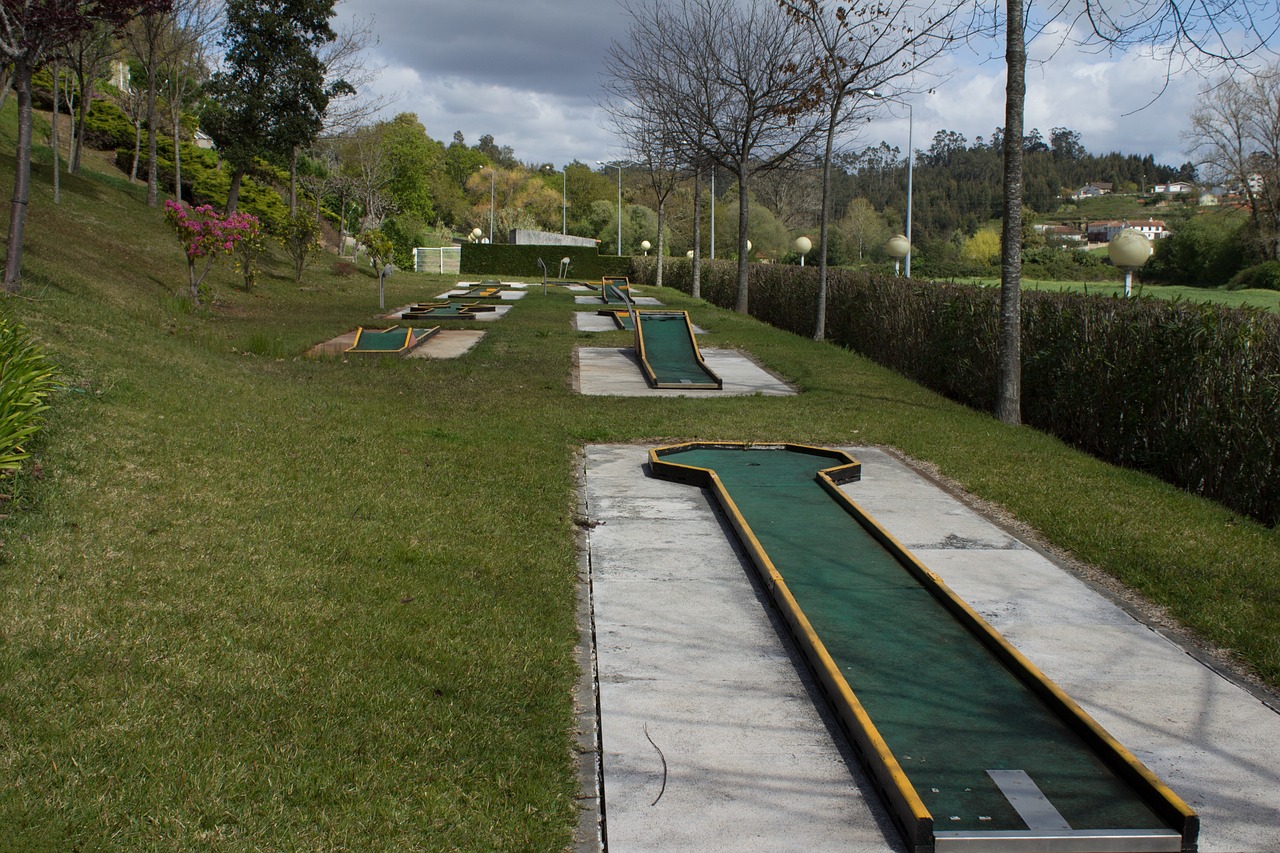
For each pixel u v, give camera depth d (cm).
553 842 287
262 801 286
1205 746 360
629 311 2277
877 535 570
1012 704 368
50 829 262
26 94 1016
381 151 4634
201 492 554
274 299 2131
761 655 431
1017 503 678
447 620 432
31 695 323
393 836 278
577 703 382
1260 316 727
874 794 321
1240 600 498
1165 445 807
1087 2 764
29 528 455
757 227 5953
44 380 579
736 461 779
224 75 2652
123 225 2189
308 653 382
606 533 607
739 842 294
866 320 1623
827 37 1798
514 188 7756
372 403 926
